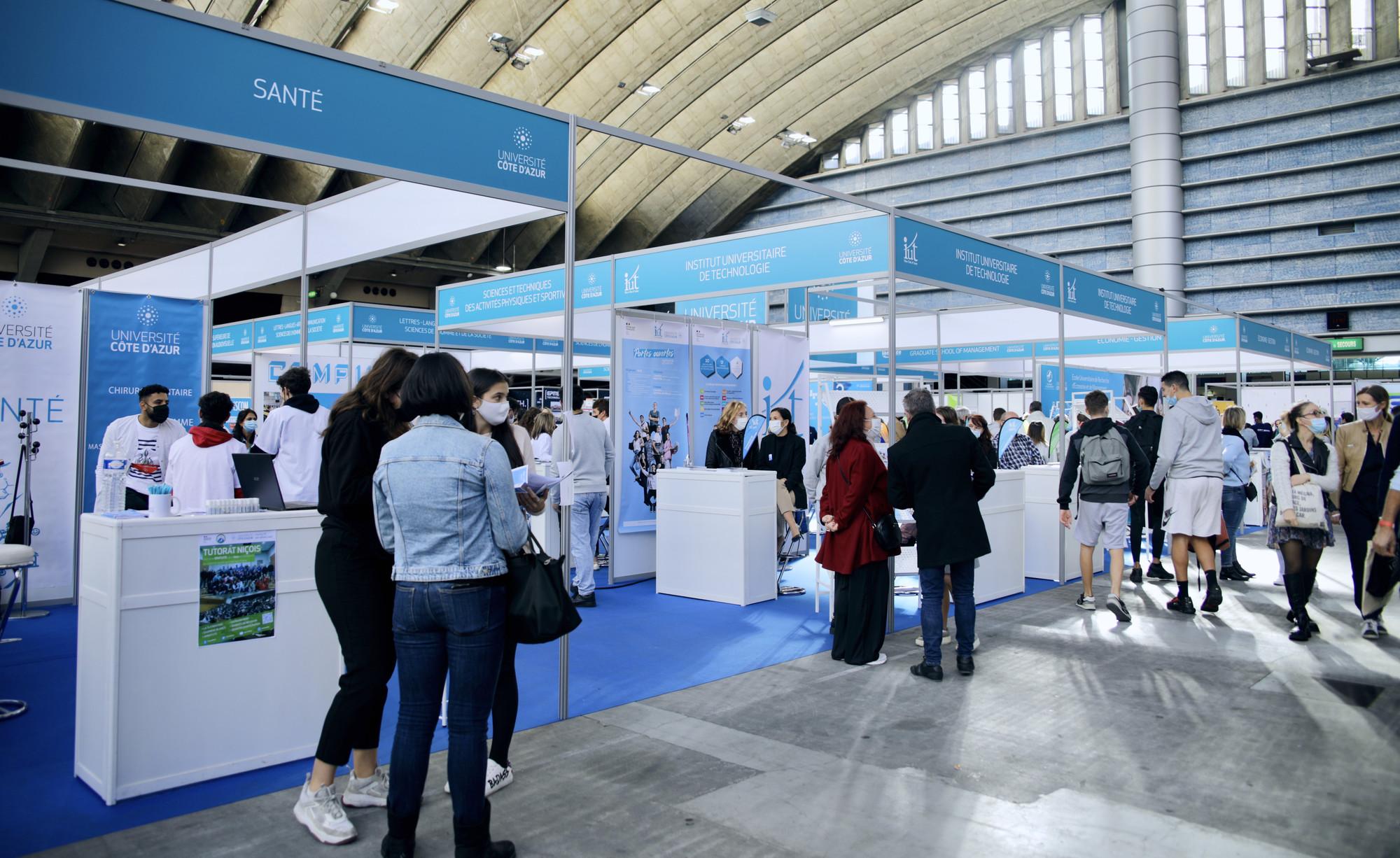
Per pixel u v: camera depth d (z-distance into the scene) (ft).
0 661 15.47
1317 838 8.59
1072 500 24.29
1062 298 24.35
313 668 10.96
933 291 103.60
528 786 9.89
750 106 91.15
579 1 71.36
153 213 73.56
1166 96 89.61
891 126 108.88
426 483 7.79
